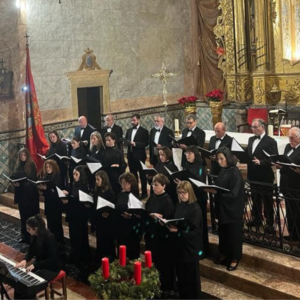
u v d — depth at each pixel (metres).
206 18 14.62
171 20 14.75
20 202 8.91
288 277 6.49
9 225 10.09
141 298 4.93
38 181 8.38
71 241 8.07
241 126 13.65
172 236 6.49
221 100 13.55
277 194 6.83
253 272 6.72
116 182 8.84
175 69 15.02
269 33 13.25
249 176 7.65
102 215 7.43
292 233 6.73
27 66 11.05
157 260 6.64
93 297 7.01
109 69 13.31
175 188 7.29
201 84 15.21
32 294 5.78
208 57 14.81
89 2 12.68
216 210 7.08
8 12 11.05
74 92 12.57
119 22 13.42
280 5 12.98
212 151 7.54
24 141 11.60
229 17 13.68
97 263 7.77
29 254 6.66
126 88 13.81
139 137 9.88
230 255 6.78
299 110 12.77
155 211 6.68
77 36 12.50
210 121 15.13
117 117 13.60
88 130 10.53
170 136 9.16
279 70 13.25
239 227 6.69
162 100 14.79
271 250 7.00
